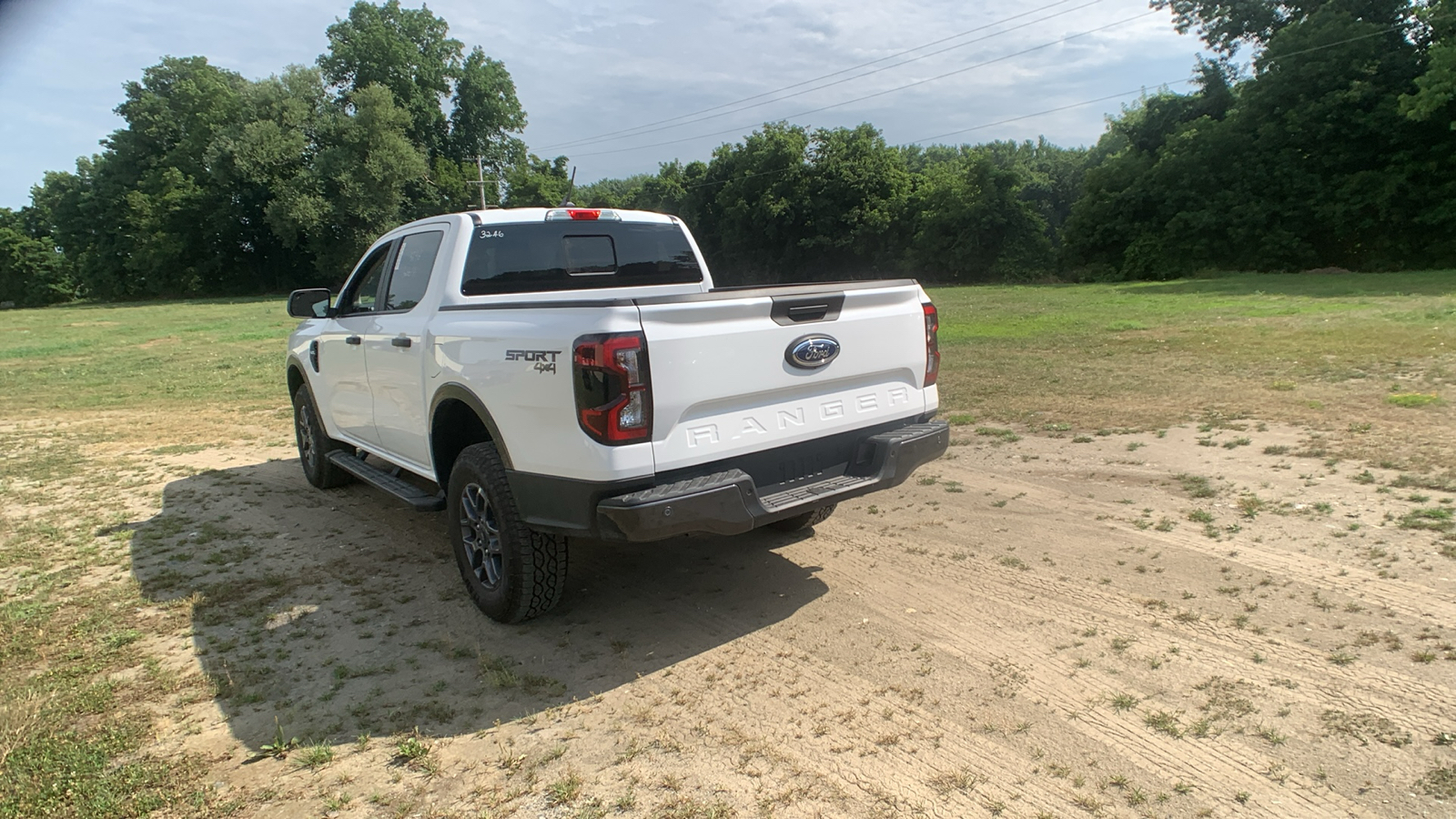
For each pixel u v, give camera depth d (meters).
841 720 2.98
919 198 48.59
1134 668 3.19
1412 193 29.94
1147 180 37.75
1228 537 4.41
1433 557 3.92
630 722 3.04
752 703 3.12
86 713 3.21
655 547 4.94
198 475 7.16
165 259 59.62
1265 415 6.93
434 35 62.72
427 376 4.24
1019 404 8.26
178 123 63.91
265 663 3.60
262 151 54.00
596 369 3.12
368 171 53.19
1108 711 2.92
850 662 3.40
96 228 64.69
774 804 2.52
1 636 3.94
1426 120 28.95
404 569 4.72
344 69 59.25
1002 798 2.49
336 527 5.53
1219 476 5.43
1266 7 36.84
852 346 3.83
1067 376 9.77
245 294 62.47
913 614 3.81
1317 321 13.66
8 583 4.68
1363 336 11.33
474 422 4.32
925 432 3.98
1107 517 4.89
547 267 4.70
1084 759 2.66
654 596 4.22
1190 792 2.47
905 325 4.09
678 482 3.28
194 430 9.40
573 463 3.26
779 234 54.44
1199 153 35.53
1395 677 2.98
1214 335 12.75
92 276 64.19
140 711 3.22
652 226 5.25
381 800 2.64
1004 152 81.25
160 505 6.22
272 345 20.34
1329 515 4.57
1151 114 39.97
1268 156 33.97
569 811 2.54
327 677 3.47
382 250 5.32
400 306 4.82
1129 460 5.99
